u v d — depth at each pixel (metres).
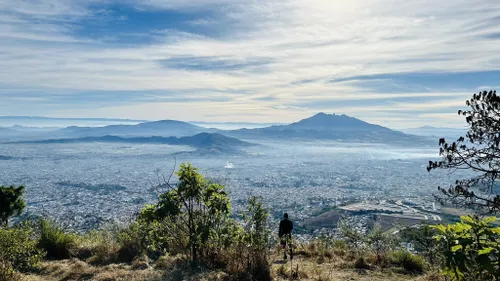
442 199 7.56
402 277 7.56
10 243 6.74
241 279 6.74
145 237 9.02
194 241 7.71
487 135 6.66
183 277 6.80
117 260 8.71
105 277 6.96
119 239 9.61
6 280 6.39
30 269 7.52
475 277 4.13
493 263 3.49
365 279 7.39
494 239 3.73
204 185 8.09
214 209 7.83
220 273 7.03
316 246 10.75
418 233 8.95
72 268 7.66
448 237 3.96
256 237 7.29
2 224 9.54
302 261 9.11
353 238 11.19
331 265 8.64
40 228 9.91
